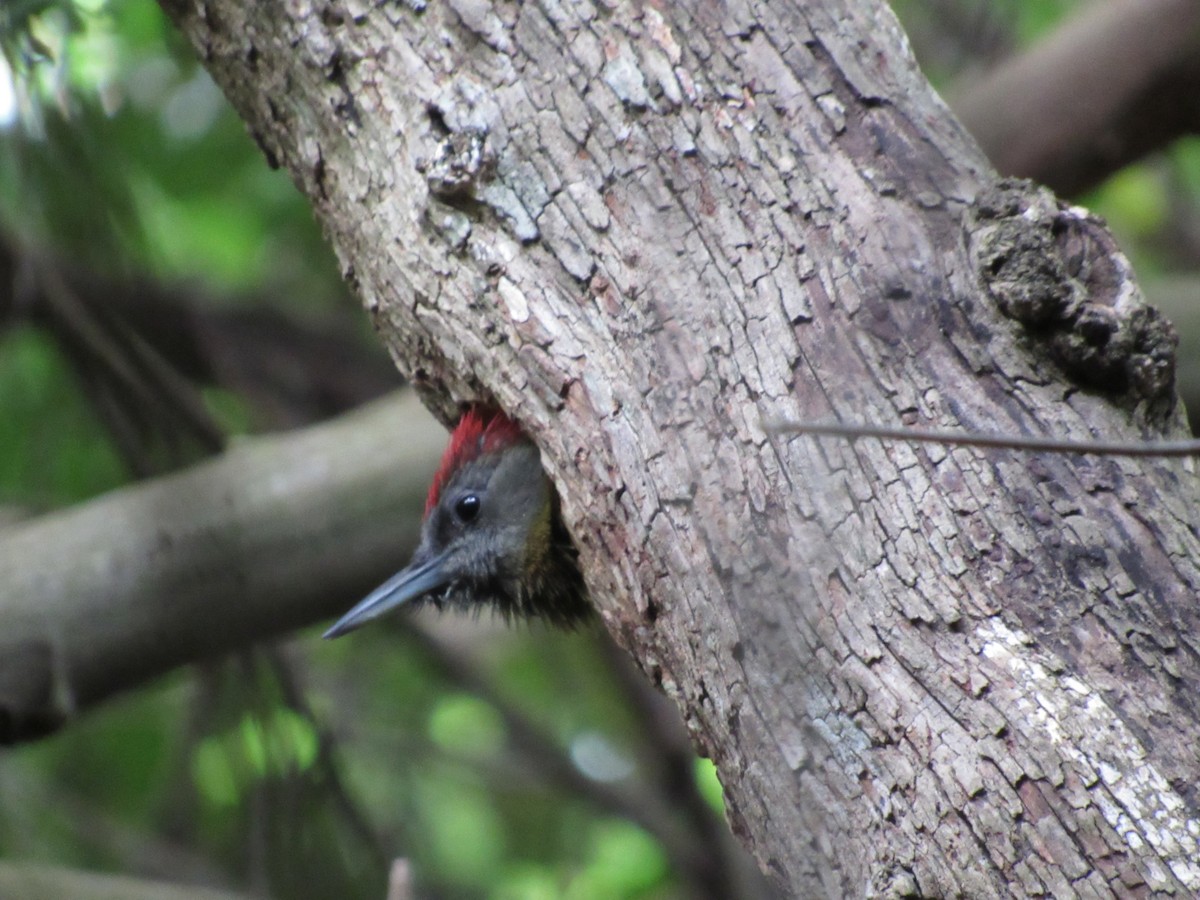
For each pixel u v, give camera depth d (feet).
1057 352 19.85
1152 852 17.01
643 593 21.24
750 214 21.56
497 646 61.41
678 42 22.62
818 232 21.22
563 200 22.54
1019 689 18.03
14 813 46.32
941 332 20.22
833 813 18.67
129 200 38.96
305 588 36.42
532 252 22.65
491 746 59.88
